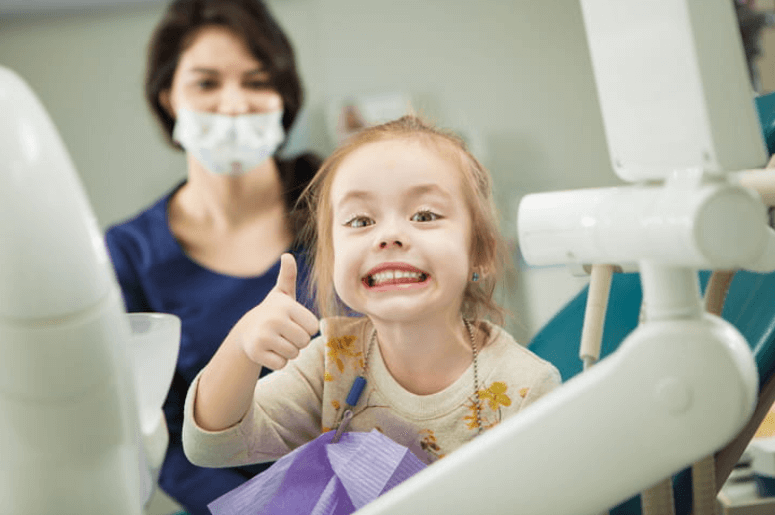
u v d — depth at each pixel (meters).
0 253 0.34
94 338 0.36
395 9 3.00
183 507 1.77
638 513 0.79
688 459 0.39
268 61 2.30
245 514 0.67
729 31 0.37
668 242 0.37
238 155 2.27
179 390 1.99
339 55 3.00
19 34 2.92
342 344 0.83
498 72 3.05
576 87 3.06
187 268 2.25
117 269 2.24
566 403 0.39
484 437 0.41
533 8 3.04
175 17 2.29
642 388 0.38
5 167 0.34
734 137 0.37
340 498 0.67
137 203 2.96
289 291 0.65
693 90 0.37
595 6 0.42
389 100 2.98
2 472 0.38
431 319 0.77
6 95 0.35
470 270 0.80
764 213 0.37
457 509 0.40
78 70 2.94
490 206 0.84
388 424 0.80
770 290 0.80
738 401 0.38
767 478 0.87
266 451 0.79
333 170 0.79
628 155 0.42
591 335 0.62
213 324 2.21
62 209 0.35
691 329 0.39
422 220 0.73
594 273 0.63
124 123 2.95
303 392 0.83
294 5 2.96
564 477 0.39
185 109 2.29
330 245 0.83
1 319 0.34
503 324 0.88
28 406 0.36
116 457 0.39
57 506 0.39
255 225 2.30
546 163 3.07
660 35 0.38
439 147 0.77
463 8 3.03
